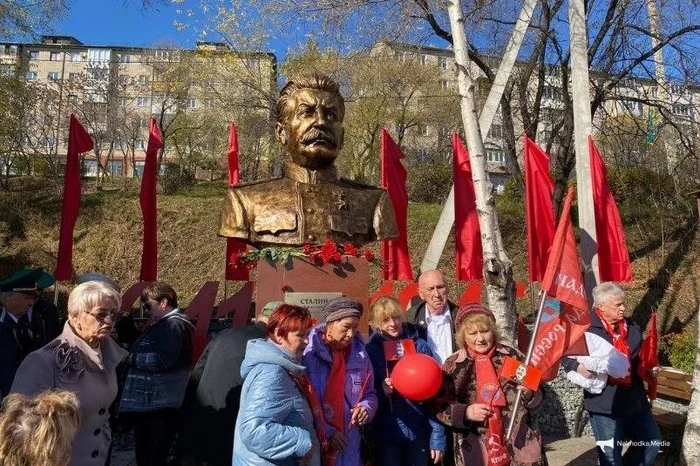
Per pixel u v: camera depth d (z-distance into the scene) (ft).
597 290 14.49
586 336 13.91
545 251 24.49
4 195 56.24
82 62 143.84
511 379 11.18
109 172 94.27
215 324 23.15
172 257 50.67
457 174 24.89
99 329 9.02
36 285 16.47
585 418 24.82
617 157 45.52
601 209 26.05
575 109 27.32
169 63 86.33
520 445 10.98
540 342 11.95
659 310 43.55
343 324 10.64
